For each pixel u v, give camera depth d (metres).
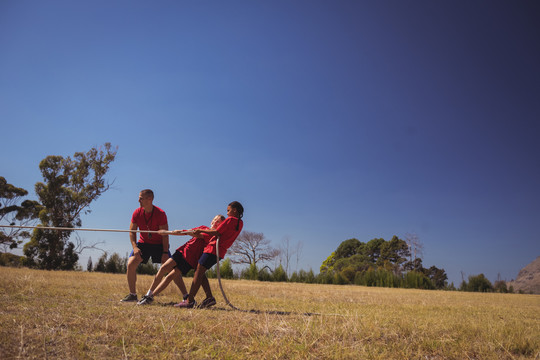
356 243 48.72
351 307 6.31
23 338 2.79
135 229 5.88
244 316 4.33
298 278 24.45
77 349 2.65
